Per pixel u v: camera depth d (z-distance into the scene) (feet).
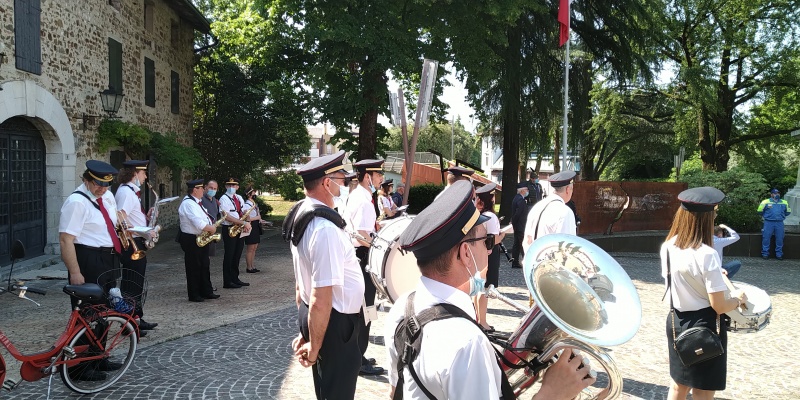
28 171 38.29
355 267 11.46
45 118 37.73
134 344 17.89
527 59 62.85
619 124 102.78
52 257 39.27
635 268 41.11
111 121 46.85
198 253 28.58
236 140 78.28
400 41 52.37
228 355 20.03
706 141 86.58
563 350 6.17
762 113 87.86
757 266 45.01
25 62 35.42
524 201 38.70
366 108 54.44
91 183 18.31
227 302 28.53
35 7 36.63
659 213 56.65
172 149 55.11
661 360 20.08
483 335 5.19
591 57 69.77
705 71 78.02
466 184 6.05
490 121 68.08
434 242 5.60
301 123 78.95
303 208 11.17
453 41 54.49
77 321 16.47
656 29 70.59
